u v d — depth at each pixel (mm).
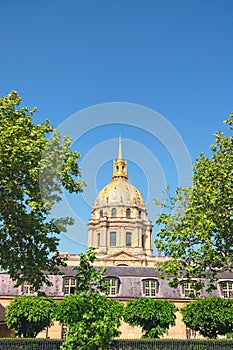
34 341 26812
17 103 19984
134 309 38750
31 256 19328
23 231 18969
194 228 19469
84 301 11875
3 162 17062
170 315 38812
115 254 73125
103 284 12203
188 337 45500
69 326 11781
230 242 20016
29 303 37312
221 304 37688
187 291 48531
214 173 20375
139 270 53281
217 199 19125
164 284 49188
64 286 48031
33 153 16812
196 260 19641
